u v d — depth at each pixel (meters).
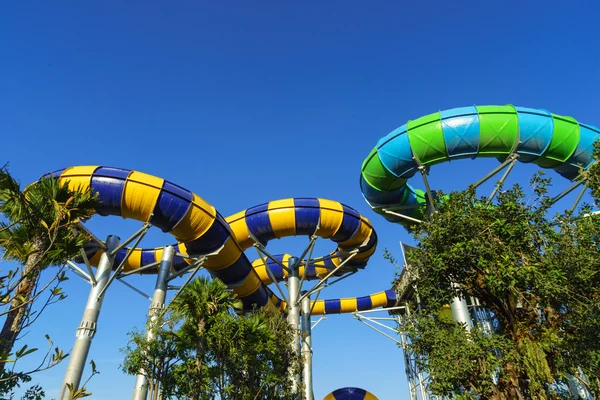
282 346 22.81
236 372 17.36
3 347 5.01
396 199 28.89
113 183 19.89
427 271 13.98
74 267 20.92
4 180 5.80
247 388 17.72
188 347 17.08
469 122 22.88
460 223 13.14
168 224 21.23
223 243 23.48
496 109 23.03
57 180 6.64
